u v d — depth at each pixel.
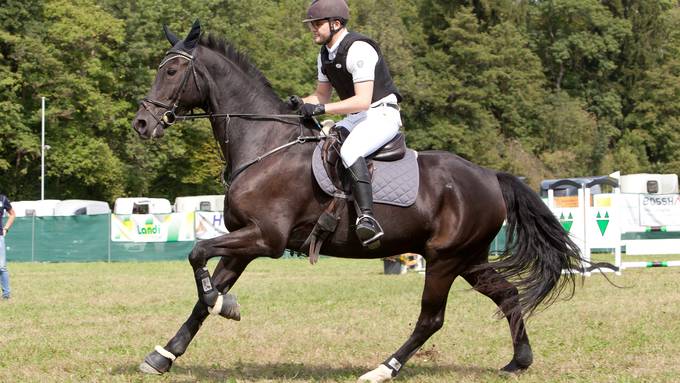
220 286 6.99
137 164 50.19
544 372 7.62
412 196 7.13
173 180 54.06
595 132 67.88
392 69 60.16
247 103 7.26
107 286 17.78
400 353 7.31
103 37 48.50
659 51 76.56
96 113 47.78
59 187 50.19
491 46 62.88
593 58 75.88
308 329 10.41
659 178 38.94
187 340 6.96
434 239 7.31
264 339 9.59
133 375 7.39
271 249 6.95
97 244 30.44
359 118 7.26
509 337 9.70
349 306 13.20
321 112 6.94
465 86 62.19
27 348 8.97
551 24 76.88
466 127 61.47
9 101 44.88
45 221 30.78
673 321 10.76
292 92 54.38
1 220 14.98
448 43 63.12
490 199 7.44
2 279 14.95
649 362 8.03
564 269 7.55
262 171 7.01
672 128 73.19
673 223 27.53
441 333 10.02
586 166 67.00
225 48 7.39
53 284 18.38
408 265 21.45
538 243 7.53
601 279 17.80
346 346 9.14
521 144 65.38
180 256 30.19
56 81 45.84
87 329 10.66
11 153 46.94
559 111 67.12
